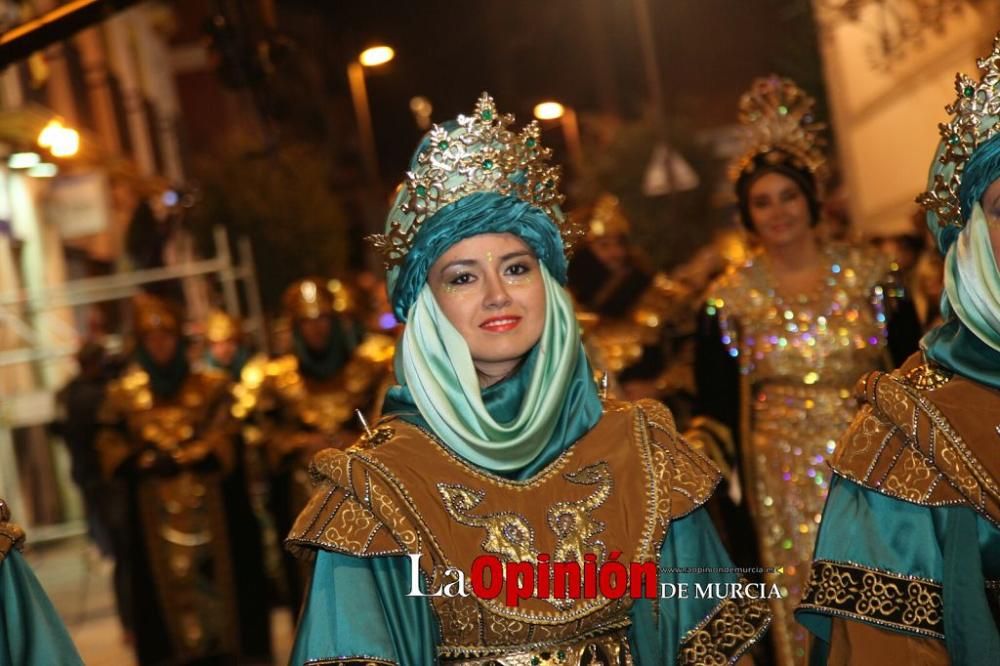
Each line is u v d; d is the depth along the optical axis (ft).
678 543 12.47
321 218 65.92
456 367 12.25
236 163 66.13
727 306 22.39
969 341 12.34
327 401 33.83
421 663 11.83
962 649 11.68
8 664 12.70
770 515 21.77
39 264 67.82
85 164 79.41
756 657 21.61
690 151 71.77
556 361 12.35
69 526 56.29
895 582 11.92
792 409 21.90
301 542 11.92
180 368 33.09
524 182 12.41
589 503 12.19
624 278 33.37
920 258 28.68
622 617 12.21
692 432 22.36
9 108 64.90
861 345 21.89
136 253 76.84
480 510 12.01
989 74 12.29
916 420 12.10
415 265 12.37
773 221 22.12
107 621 43.16
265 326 62.13
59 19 19.65
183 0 114.73
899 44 33.83
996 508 11.84
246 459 33.45
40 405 56.90
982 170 12.26
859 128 38.55
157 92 107.24
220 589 32.65
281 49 31.35
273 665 32.94
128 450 32.60
